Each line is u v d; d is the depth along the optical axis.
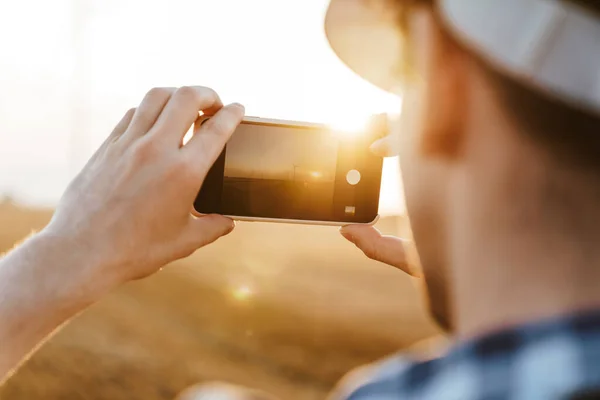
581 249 0.41
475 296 0.44
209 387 0.43
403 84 0.52
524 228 0.42
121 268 1.03
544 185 0.42
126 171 1.04
